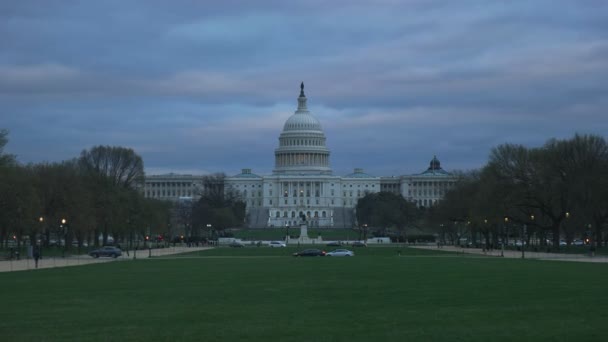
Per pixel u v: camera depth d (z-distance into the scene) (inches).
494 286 2758.4
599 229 6402.6
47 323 1878.7
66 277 3361.2
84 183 6683.1
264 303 2268.7
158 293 2581.2
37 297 2461.9
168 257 5723.4
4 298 2432.3
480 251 6953.7
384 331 1736.0
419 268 3909.9
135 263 4680.1
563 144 6604.3
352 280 3100.4
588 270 3651.6
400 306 2174.0
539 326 1791.3
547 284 2824.8
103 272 3715.6
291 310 2098.9
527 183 6589.6
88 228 6200.8
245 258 5442.9
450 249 7657.5
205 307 2176.4
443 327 1786.4
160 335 1699.1
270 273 3582.7
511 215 6811.0
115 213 6845.5
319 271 3713.1
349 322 1870.1
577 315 1967.3
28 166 6565.0
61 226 6328.7
